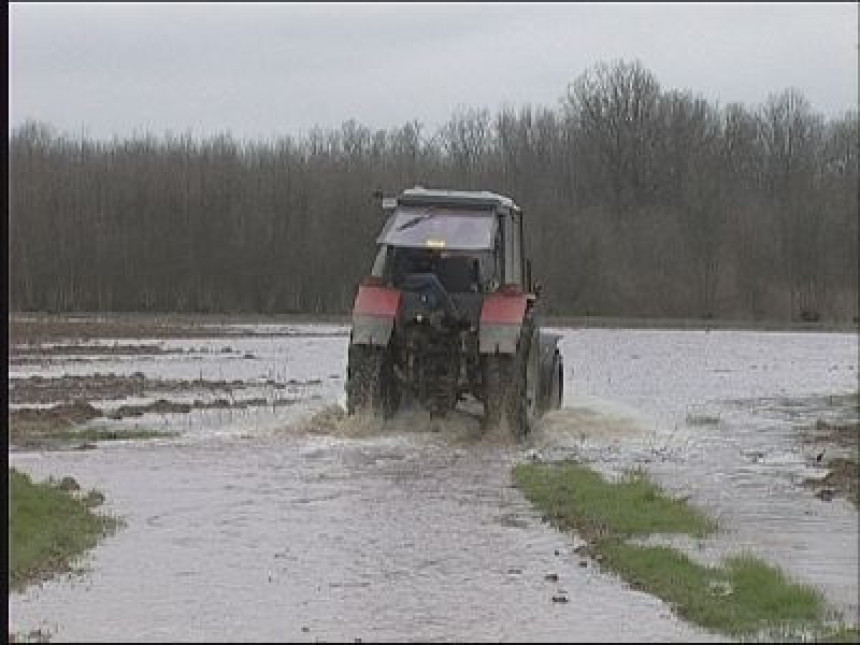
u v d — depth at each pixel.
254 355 78.50
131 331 109.19
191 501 25.05
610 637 16.11
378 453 32.44
